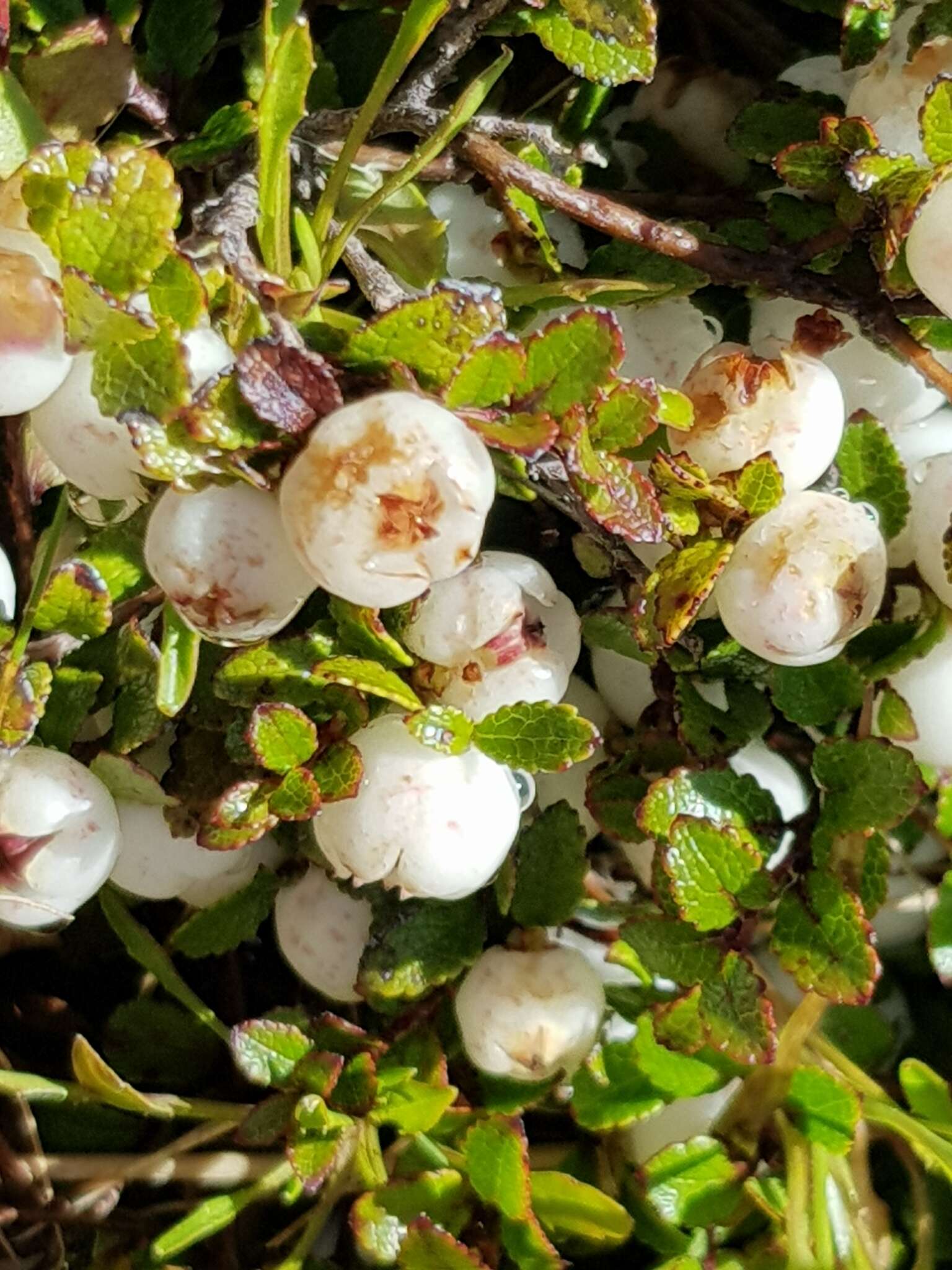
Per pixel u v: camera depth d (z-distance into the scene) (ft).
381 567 0.19
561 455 0.21
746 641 0.24
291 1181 0.29
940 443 0.28
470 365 0.20
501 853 0.24
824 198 0.27
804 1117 0.28
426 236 0.27
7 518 0.28
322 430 0.19
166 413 0.20
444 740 0.23
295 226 0.24
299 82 0.22
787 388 0.24
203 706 0.26
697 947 0.26
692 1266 0.28
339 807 0.24
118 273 0.20
